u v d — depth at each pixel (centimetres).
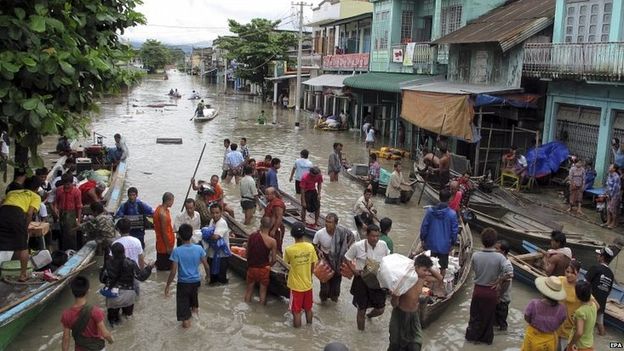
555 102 2044
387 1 3225
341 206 1784
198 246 944
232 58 6406
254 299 1048
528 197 1889
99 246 1137
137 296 1027
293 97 5456
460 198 1377
